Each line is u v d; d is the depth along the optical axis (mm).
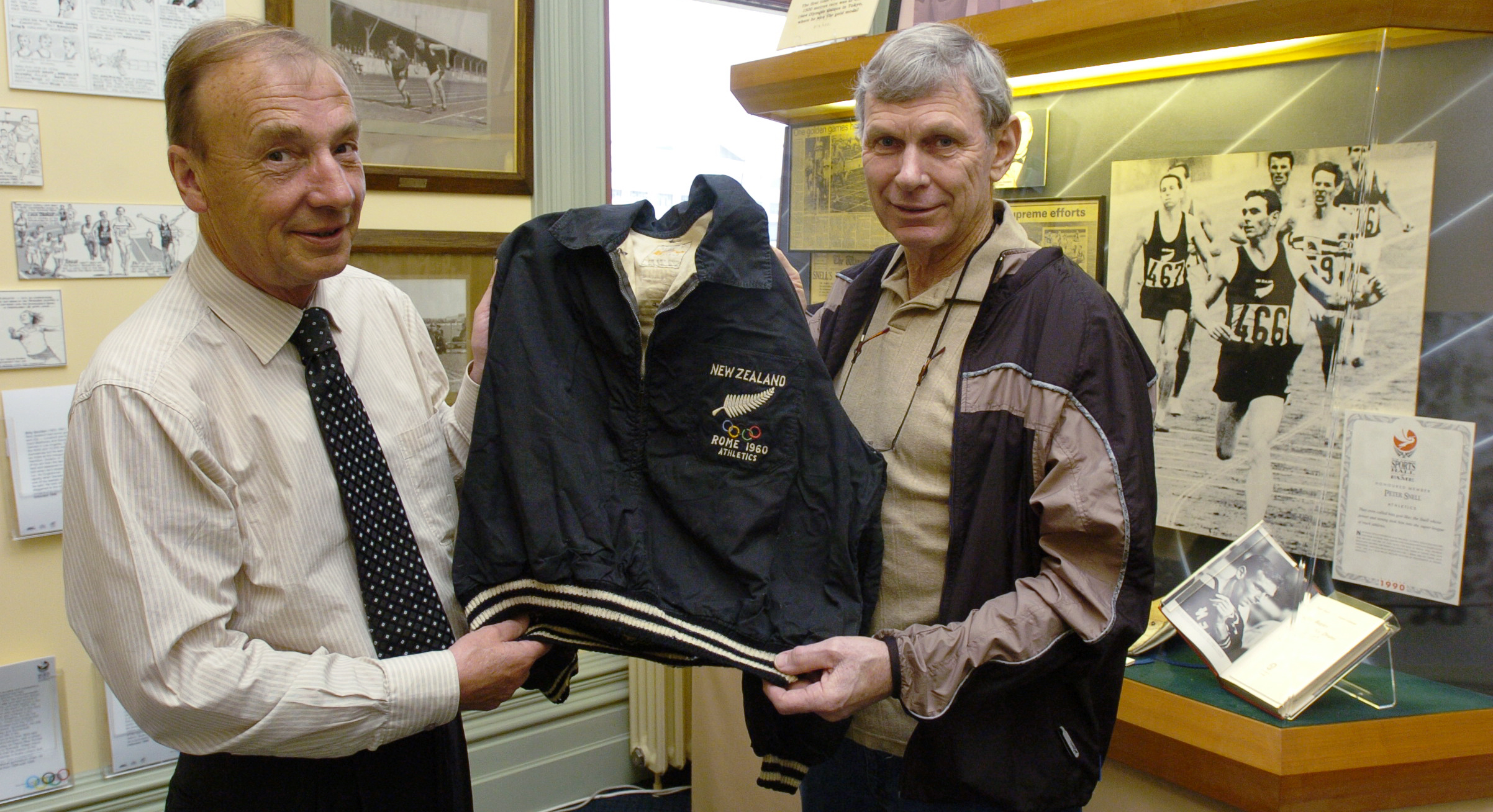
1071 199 1703
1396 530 1438
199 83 965
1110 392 1066
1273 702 1392
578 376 1165
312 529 1086
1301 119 1438
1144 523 1061
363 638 1117
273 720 995
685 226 1213
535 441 1113
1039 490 1088
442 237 2152
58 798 1817
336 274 1089
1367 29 1293
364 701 1024
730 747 2201
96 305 1771
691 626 1113
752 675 1208
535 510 1094
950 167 1110
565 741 2547
